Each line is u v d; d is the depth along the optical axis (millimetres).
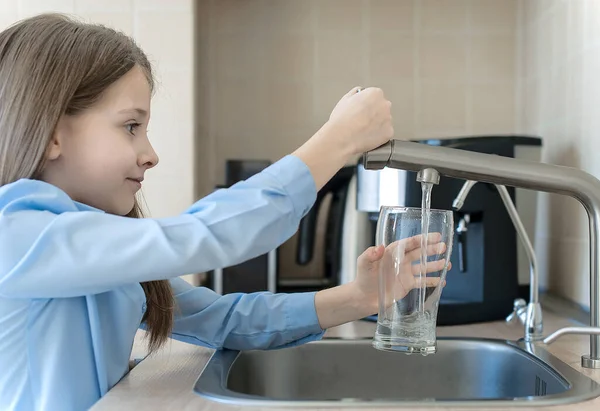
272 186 732
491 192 1293
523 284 1349
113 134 794
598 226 871
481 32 1781
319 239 1781
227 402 690
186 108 1491
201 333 963
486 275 1286
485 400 687
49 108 768
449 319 1242
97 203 817
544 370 859
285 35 1801
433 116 1785
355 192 1441
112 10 1482
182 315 971
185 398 714
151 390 747
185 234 706
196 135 1567
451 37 1785
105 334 803
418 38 1790
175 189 1490
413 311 795
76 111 783
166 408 676
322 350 1034
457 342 1023
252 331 965
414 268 798
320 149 757
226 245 711
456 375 1018
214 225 711
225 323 966
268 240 728
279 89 1803
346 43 1795
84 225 712
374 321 1281
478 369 1009
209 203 738
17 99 778
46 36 802
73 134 787
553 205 1478
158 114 1488
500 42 1780
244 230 714
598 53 1231
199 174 1793
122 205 824
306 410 667
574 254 1354
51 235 701
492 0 1778
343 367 1034
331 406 674
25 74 782
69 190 803
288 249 1794
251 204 722
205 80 1800
